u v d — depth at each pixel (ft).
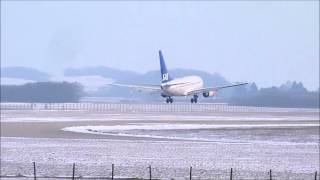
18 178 470.80
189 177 490.90
